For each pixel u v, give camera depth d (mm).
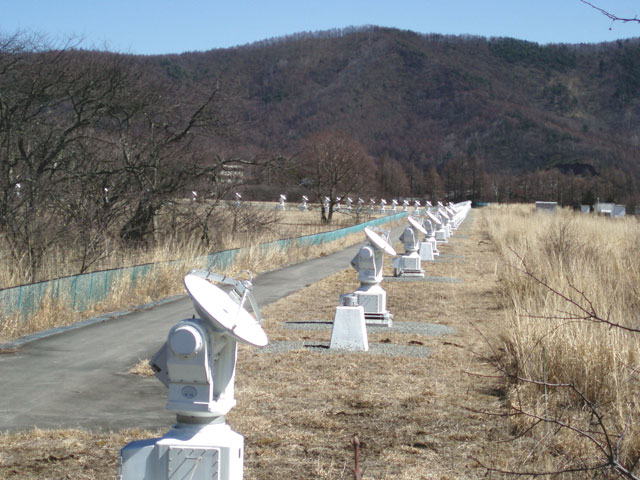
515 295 16281
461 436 7953
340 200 54594
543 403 8500
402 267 24281
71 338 13148
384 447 7637
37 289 14312
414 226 29906
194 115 26516
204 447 4941
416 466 7051
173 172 26422
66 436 7781
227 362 5168
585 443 7141
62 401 9227
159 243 24047
